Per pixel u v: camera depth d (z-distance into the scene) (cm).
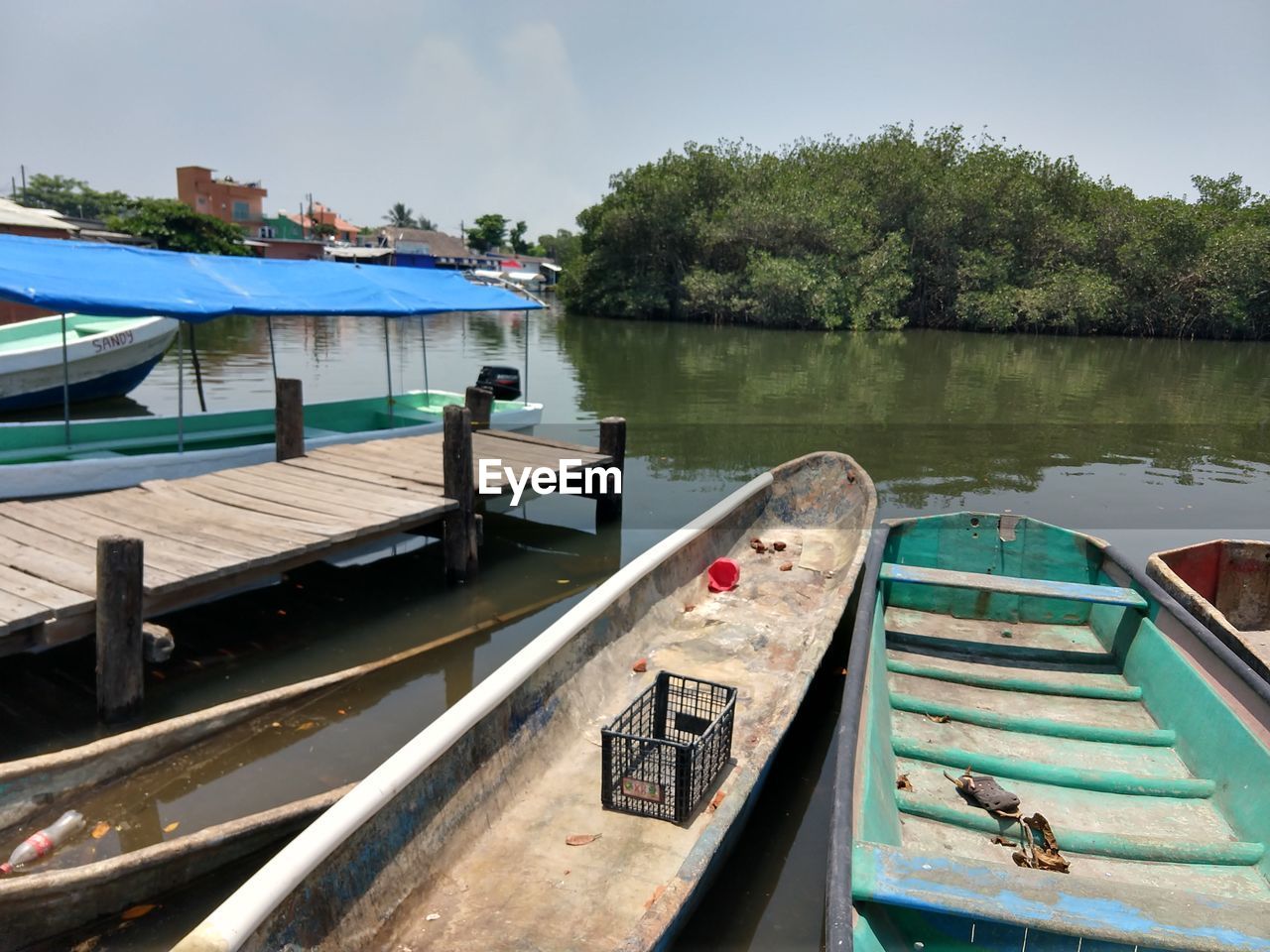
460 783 416
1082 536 693
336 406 1317
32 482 867
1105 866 405
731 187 4234
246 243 5269
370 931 347
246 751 539
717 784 470
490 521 1027
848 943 269
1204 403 2038
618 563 897
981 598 688
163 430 1158
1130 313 3909
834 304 3769
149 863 393
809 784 527
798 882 442
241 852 429
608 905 385
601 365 2472
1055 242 4041
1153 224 3909
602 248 4431
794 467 898
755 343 3225
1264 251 3684
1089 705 558
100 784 473
